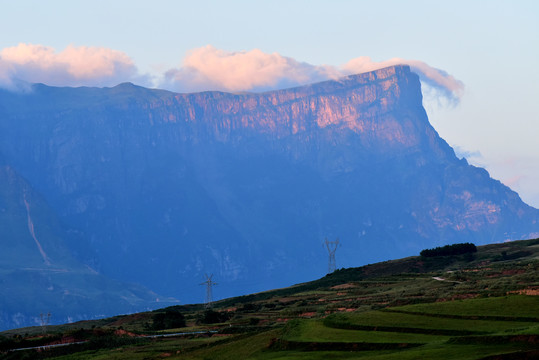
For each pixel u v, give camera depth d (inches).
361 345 5064.0
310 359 4899.1
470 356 4279.0
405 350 4753.9
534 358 4087.1
